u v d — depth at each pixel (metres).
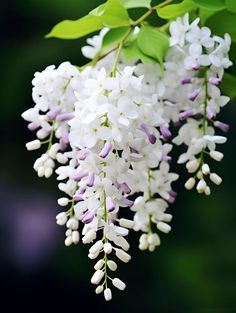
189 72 0.76
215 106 0.76
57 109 0.74
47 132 0.75
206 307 1.60
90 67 0.75
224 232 1.59
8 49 1.55
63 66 0.75
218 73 0.75
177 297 1.60
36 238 1.60
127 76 0.68
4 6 1.55
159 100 0.76
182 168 1.49
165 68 0.77
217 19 0.77
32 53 1.54
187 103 0.76
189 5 0.77
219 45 0.75
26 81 1.55
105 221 0.68
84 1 1.50
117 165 0.68
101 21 0.78
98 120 0.67
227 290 1.58
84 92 0.69
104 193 0.68
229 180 1.57
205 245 1.59
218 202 1.58
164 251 1.60
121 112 0.67
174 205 1.59
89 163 0.68
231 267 1.59
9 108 1.57
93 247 0.68
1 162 1.60
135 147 0.69
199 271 1.59
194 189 1.56
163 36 0.77
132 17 0.99
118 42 0.78
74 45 1.50
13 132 1.59
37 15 1.54
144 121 0.70
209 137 0.74
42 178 1.60
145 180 0.76
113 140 0.68
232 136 1.55
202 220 1.59
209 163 1.57
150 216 0.78
